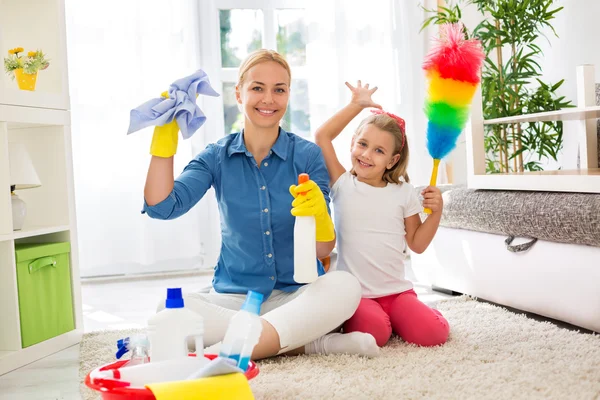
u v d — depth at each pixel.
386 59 3.77
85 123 3.38
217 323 1.62
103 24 3.38
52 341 2.00
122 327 2.30
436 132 1.82
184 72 3.51
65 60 2.19
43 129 2.15
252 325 1.15
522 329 1.88
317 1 3.68
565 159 3.31
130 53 3.42
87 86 3.38
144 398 1.05
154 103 1.54
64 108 2.15
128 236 3.46
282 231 1.82
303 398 1.33
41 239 2.17
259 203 1.80
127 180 3.44
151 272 3.58
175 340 1.20
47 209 2.15
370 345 1.62
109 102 3.40
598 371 1.44
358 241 1.90
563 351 1.62
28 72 2.09
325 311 1.62
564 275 1.90
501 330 1.87
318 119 3.71
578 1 3.21
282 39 3.79
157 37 3.47
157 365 1.16
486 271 2.28
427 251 2.69
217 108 3.59
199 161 1.83
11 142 2.13
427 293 2.66
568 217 1.82
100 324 2.38
